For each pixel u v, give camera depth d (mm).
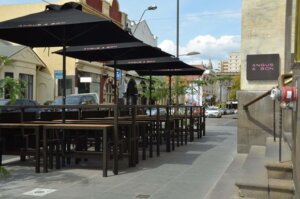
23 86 6117
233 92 93750
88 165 9109
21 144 8867
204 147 12789
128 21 43875
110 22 8273
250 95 9523
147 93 33125
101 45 12922
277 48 9312
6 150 8664
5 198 6180
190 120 14797
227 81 104812
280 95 5555
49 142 8430
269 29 9352
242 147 9664
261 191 5777
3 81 5797
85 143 9578
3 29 8977
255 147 9203
